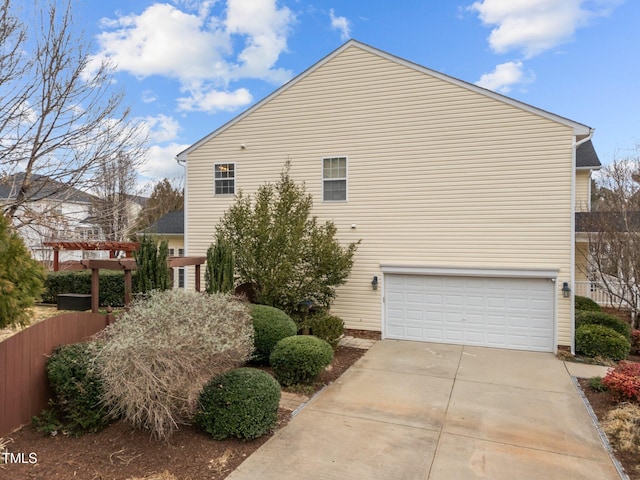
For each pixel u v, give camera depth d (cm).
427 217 1065
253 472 427
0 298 473
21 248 507
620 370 667
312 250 995
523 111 982
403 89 1087
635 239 1056
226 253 909
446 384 733
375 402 642
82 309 1030
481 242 1018
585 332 916
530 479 426
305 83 1182
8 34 795
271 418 515
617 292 1162
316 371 700
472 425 560
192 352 448
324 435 522
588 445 503
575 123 941
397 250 1092
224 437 486
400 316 1098
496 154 1005
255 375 532
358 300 1128
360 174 1127
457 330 1049
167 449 460
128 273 789
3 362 469
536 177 974
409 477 427
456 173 1039
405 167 1085
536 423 568
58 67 848
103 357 448
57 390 498
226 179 1262
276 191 1156
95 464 425
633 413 564
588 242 1209
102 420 494
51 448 453
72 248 1174
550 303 974
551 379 766
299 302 998
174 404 462
